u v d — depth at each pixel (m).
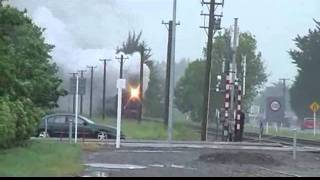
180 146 63.75
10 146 45.12
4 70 44.94
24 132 46.94
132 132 112.00
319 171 42.91
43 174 33.12
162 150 58.00
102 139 71.69
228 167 43.62
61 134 74.88
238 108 91.94
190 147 62.94
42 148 48.28
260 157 49.75
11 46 48.66
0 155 39.47
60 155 44.69
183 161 47.09
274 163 47.84
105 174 35.50
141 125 132.50
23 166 35.44
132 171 37.94
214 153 52.78
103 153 52.12
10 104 44.62
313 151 63.66
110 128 76.50
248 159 48.69
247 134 128.12
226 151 58.25
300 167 45.81
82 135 75.44
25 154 41.31
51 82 63.12
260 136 102.00
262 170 42.22
